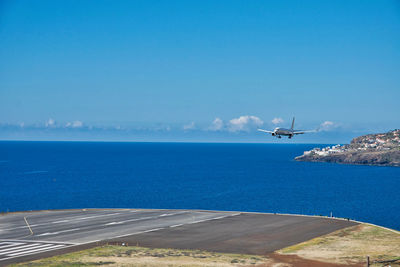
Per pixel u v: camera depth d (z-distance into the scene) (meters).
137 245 74.94
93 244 75.25
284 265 63.28
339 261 65.56
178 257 66.69
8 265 61.41
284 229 89.81
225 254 69.31
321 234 85.12
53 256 66.75
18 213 111.56
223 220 100.38
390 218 159.00
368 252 70.94
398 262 64.81
